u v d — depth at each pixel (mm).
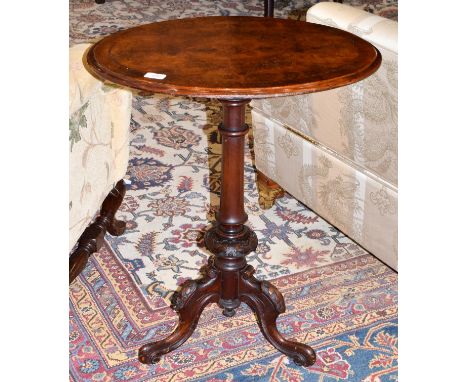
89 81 2186
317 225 2979
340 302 2467
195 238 2865
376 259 2727
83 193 2293
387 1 6145
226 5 6246
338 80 1684
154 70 1722
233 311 2320
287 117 2717
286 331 2322
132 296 2506
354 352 2227
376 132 2273
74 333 2314
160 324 2365
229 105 1888
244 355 2229
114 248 2793
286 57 1852
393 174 2271
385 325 2346
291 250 2789
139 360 2193
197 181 3316
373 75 2189
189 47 1931
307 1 6188
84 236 2525
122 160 2637
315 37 2049
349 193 2527
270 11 4867
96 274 2629
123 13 6031
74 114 2131
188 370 2162
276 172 2924
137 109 4117
